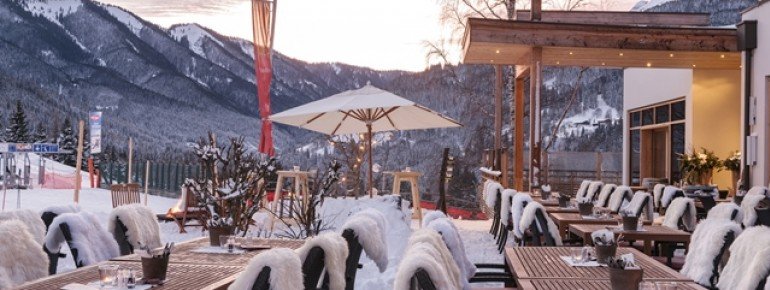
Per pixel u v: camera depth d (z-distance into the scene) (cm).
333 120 1416
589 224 806
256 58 1493
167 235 1266
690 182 1582
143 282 380
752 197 837
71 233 488
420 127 1441
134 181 2916
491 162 1888
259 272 289
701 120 1669
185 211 1307
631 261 366
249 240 540
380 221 496
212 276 408
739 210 663
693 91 1672
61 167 4491
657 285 316
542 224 669
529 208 672
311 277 365
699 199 1147
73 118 7062
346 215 1146
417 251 290
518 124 1719
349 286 441
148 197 2425
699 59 1504
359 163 1686
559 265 455
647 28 1360
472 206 2506
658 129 1938
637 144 2064
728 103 1664
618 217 889
